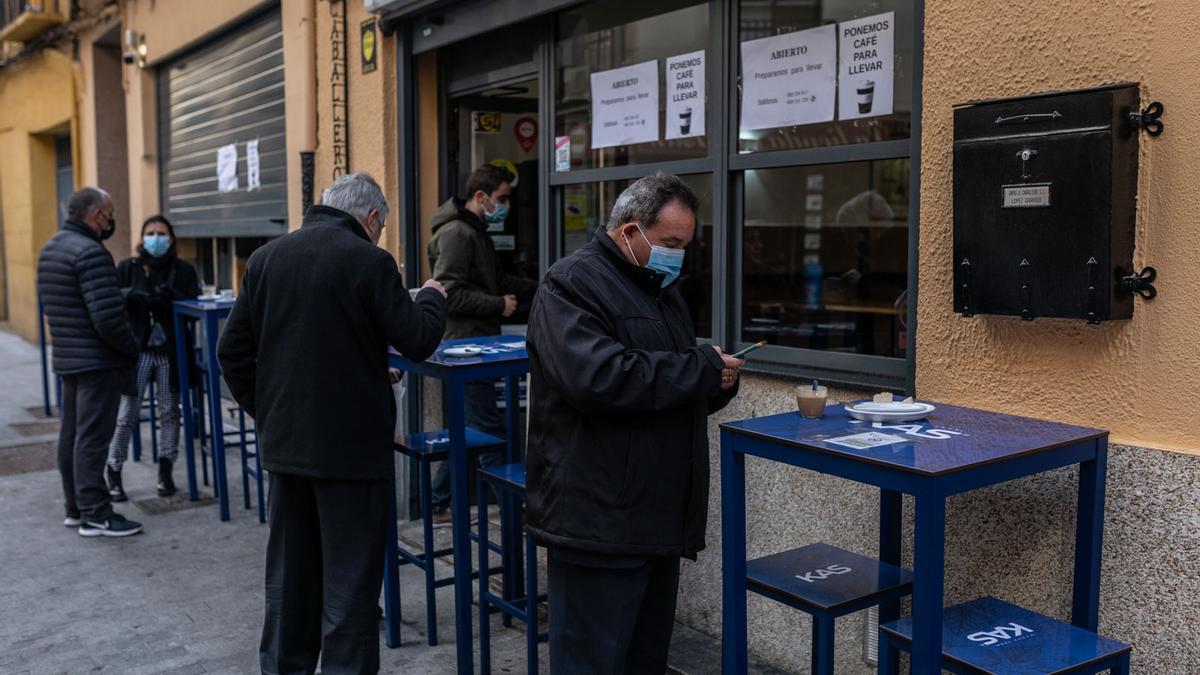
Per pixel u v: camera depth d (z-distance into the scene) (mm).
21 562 5125
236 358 3418
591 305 2605
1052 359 2711
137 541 5461
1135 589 2539
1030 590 2779
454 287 5121
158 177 10266
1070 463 2381
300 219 6691
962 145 2754
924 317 3031
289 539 3408
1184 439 2465
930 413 2689
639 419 2586
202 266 9906
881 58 3379
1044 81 2693
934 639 2109
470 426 5375
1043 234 2574
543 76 4969
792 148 3688
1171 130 2445
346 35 6137
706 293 4238
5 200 15883
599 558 2613
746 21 3842
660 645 2900
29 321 14672
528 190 6105
